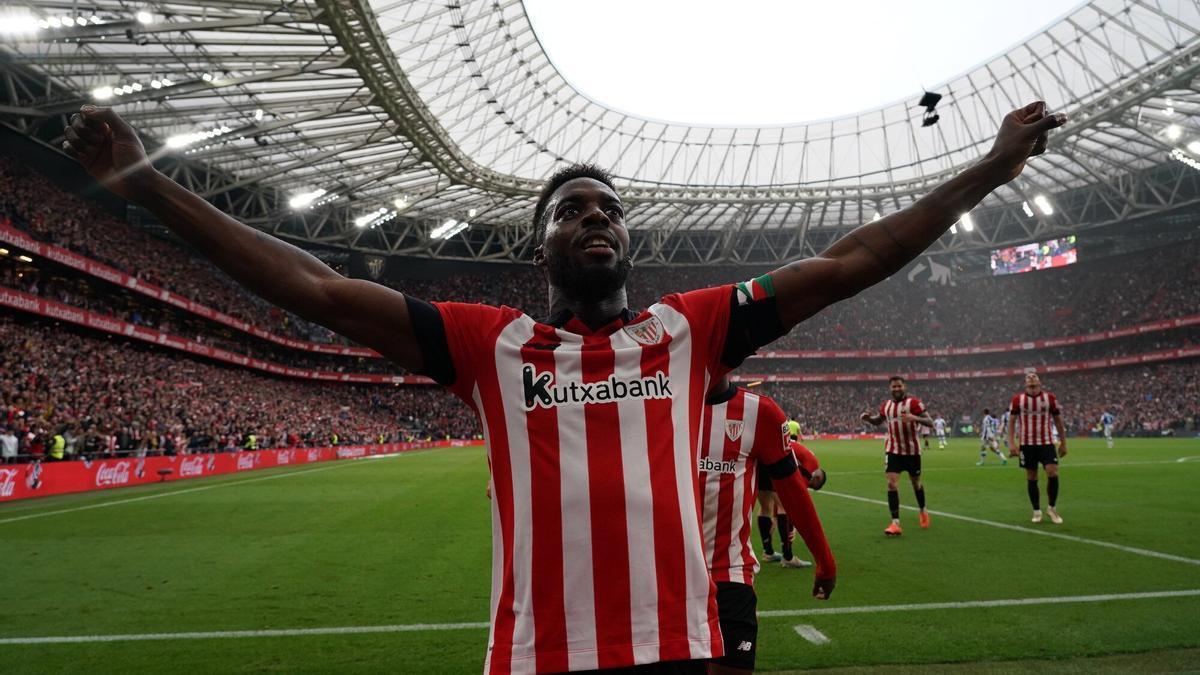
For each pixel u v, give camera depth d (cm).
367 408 4741
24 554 772
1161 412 4247
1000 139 148
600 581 130
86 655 425
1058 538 771
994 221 4991
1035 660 394
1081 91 3212
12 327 2308
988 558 673
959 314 5597
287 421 3419
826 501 1173
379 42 2191
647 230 4841
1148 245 5006
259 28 2045
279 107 2606
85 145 141
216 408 2980
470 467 2283
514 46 2794
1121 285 5069
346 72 2375
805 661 400
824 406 5444
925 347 5525
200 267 3934
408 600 555
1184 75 2733
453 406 5175
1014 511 1007
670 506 135
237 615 512
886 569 636
